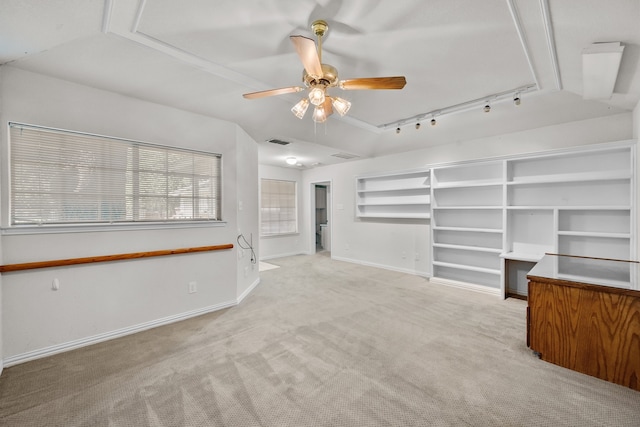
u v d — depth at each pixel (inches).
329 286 172.6
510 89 116.4
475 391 72.7
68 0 59.6
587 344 79.4
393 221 216.8
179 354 92.0
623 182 123.7
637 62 80.0
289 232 285.4
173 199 121.0
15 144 87.3
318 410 65.9
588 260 109.1
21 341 87.0
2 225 84.4
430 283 179.0
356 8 66.6
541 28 70.4
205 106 122.6
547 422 61.8
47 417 64.1
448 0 63.5
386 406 67.3
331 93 121.6
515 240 155.2
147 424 61.9
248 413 65.1
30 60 83.8
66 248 94.5
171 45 84.0
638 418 62.9
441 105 135.5
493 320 119.0
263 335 105.7
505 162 149.5
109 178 104.3
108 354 92.1
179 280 121.0
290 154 217.5
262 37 79.9
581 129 131.0
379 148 207.8
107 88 101.3
